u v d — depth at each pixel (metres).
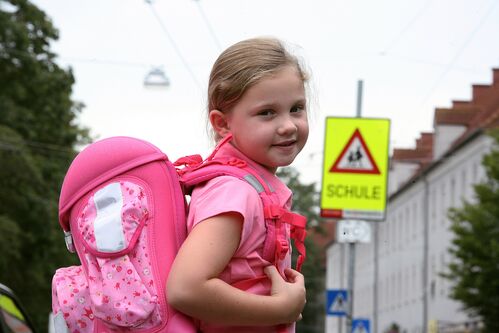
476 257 39.88
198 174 3.06
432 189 72.81
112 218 2.92
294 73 3.14
